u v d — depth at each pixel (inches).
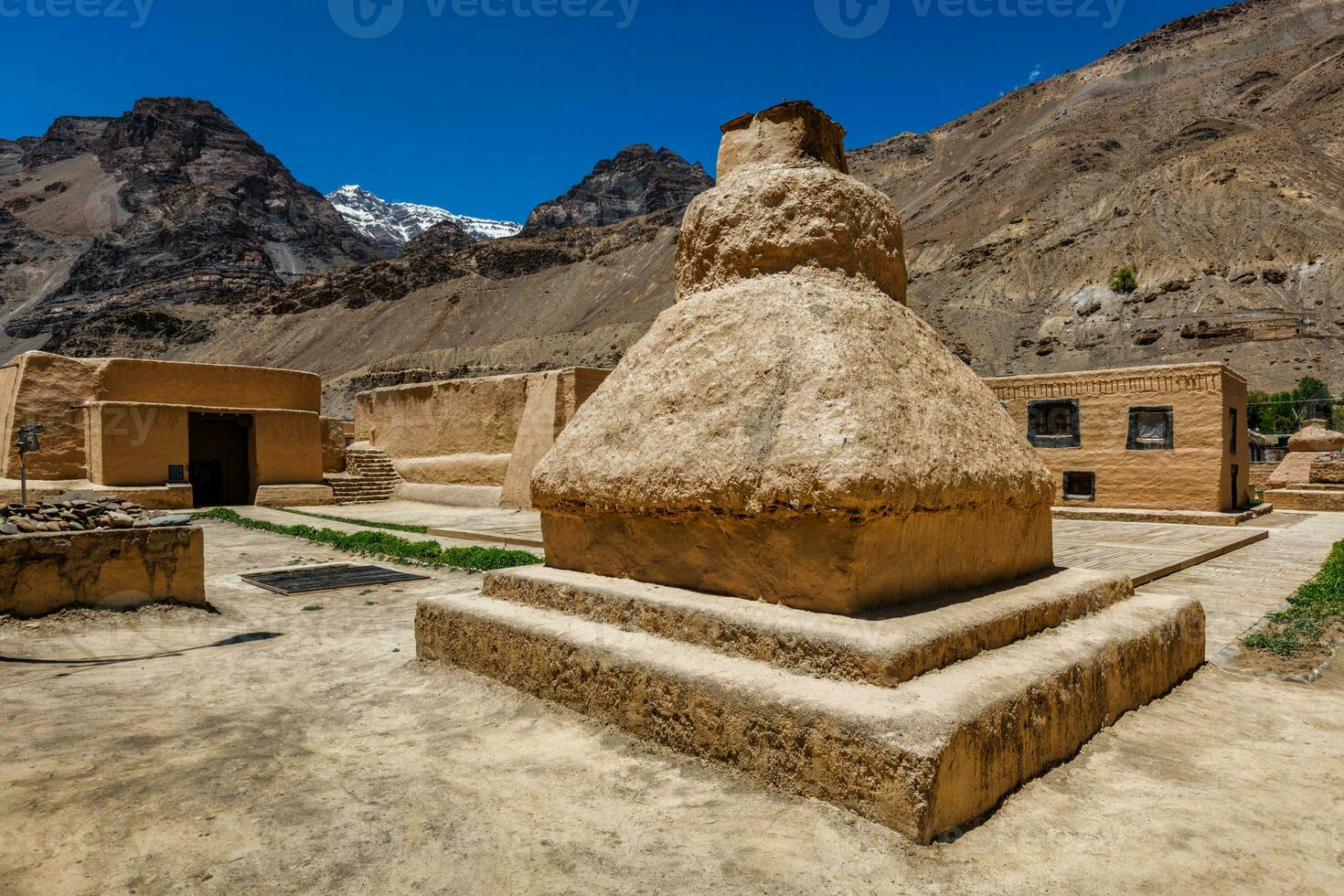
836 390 143.6
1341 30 6008.9
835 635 127.3
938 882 96.6
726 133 217.2
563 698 156.1
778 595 147.1
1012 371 3186.5
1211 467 619.5
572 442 189.8
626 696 142.9
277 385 754.8
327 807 119.1
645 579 173.5
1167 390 640.4
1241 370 2625.5
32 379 625.3
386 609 283.6
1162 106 5762.8
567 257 6894.7
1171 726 155.9
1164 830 111.4
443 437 783.7
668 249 6451.8
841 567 136.8
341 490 762.2
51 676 196.2
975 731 111.6
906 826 103.9
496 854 105.0
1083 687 141.8
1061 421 695.7
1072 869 100.7
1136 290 3454.7
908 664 123.4
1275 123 4643.2
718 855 103.7
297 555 422.9
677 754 133.5
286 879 99.0
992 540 174.2
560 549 197.6
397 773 132.0
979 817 112.3
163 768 134.3
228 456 750.5
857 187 188.1
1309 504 783.7
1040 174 5108.3
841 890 95.4
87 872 100.2
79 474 642.2
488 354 5068.9
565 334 5221.5
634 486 166.6
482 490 714.8
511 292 6530.5
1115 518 637.9
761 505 141.8
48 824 113.0
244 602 296.8
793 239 179.5
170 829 111.8
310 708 169.0
